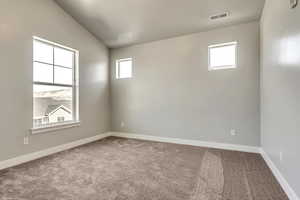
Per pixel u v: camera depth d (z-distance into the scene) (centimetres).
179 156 306
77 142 378
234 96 339
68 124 353
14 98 265
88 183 208
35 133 294
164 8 312
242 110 333
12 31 262
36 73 304
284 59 190
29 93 286
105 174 233
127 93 461
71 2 325
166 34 390
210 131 362
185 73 386
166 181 214
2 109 251
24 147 278
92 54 420
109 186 201
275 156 225
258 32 318
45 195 181
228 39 342
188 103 384
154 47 423
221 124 352
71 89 376
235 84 338
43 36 307
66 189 194
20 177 222
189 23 343
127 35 409
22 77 276
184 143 390
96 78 434
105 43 456
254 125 323
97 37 431
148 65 431
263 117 295
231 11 299
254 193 187
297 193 159
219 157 299
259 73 318
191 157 300
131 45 454
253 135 325
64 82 360
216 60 360
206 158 295
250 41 324
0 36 248
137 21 356
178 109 396
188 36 383
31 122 289
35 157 293
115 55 476
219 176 227
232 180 216
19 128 271
